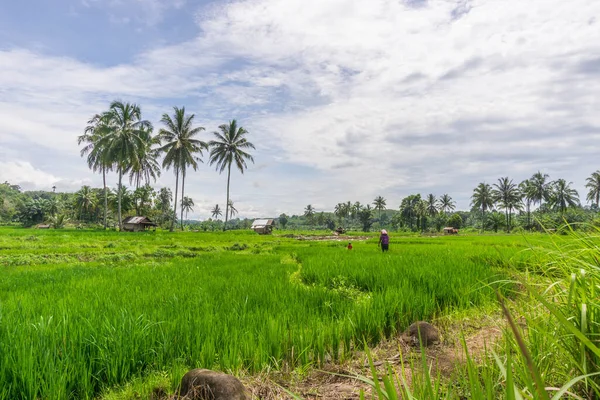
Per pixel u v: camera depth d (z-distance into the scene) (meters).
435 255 13.45
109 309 5.09
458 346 4.27
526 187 77.50
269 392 3.29
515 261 8.59
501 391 2.57
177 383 3.27
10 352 3.23
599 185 64.88
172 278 9.10
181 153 50.44
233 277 9.12
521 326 4.14
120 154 45.09
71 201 85.00
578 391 2.34
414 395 2.12
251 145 56.38
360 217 117.38
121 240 29.09
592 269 2.47
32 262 15.48
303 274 10.18
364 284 8.31
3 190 128.88
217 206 116.00
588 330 2.34
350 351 4.25
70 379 3.16
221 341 4.05
